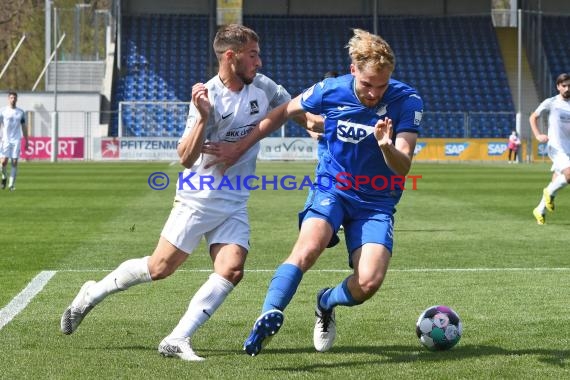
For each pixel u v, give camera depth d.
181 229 9.79
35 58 106.38
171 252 9.85
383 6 88.44
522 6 87.75
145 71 84.38
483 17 88.56
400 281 14.83
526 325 11.27
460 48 86.75
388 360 9.42
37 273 15.69
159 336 10.66
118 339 10.47
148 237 21.53
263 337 8.65
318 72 85.38
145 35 86.31
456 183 45.59
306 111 9.89
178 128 82.25
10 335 10.61
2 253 18.53
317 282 14.79
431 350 9.88
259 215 27.77
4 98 81.56
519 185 43.91
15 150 39.84
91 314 12.01
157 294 13.58
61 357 9.48
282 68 85.31
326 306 9.75
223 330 11.04
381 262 9.38
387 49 9.26
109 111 81.00
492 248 19.42
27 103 81.44
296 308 12.52
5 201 33.25
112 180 47.28
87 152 81.00
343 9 88.62
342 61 86.00
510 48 87.81
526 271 15.98
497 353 9.73
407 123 9.61
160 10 87.94
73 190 39.41
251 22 88.06
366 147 9.71
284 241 20.72
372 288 9.30
